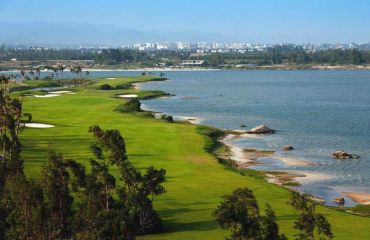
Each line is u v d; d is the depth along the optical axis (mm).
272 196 53281
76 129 94000
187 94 199625
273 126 114062
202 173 63438
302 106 157250
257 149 86375
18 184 28906
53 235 28031
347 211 51969
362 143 92688
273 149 86750
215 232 39438
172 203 49094
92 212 29203
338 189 61938
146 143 82688
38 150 73312
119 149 34844
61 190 30156
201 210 46562
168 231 39938
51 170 30578
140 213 34906
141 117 116812
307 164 75312
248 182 59438
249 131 103688
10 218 29625
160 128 97875
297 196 30109
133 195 34844
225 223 27672
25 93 169750
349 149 87125
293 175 68438
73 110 125000
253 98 184625
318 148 88062
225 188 55906
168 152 76375
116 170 59406
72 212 34000
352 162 76750
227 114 137000
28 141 80938
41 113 119000
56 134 88188
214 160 72250
